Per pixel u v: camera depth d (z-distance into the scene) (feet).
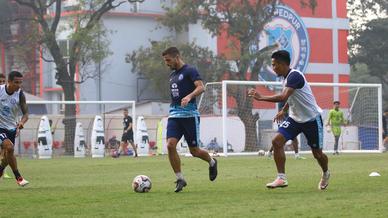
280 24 228.84
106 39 213.87
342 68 242.58
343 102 178.09
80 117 167.12
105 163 96.37
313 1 204.44
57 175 68.69
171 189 46.44
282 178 43.93
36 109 204.03
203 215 32.04
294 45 231.71
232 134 136.67
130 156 132.36
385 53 266.77
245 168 74.33
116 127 180.86
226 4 191.42
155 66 204.74
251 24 194.08
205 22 192.95
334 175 58.13
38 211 35.01
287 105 44.80
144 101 222.28
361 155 114.62
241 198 39.27
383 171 63.98
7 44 236.63
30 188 50.29
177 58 44.80
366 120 142.82
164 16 194.80
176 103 44.65
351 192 41.47
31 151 169.37
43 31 188.44
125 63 231.91
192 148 45.42
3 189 49.57
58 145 170.40
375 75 271.28
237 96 138.21
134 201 38.81
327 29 239.91
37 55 237.45
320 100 176.55
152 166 84.43
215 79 198.29
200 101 136.26
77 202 39.01
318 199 37.76
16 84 50.44
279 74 42.91
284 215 31.37
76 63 194.80
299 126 43.11
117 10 229.66
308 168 72.13
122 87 231.09
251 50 197.77
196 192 43.57
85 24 205.46
